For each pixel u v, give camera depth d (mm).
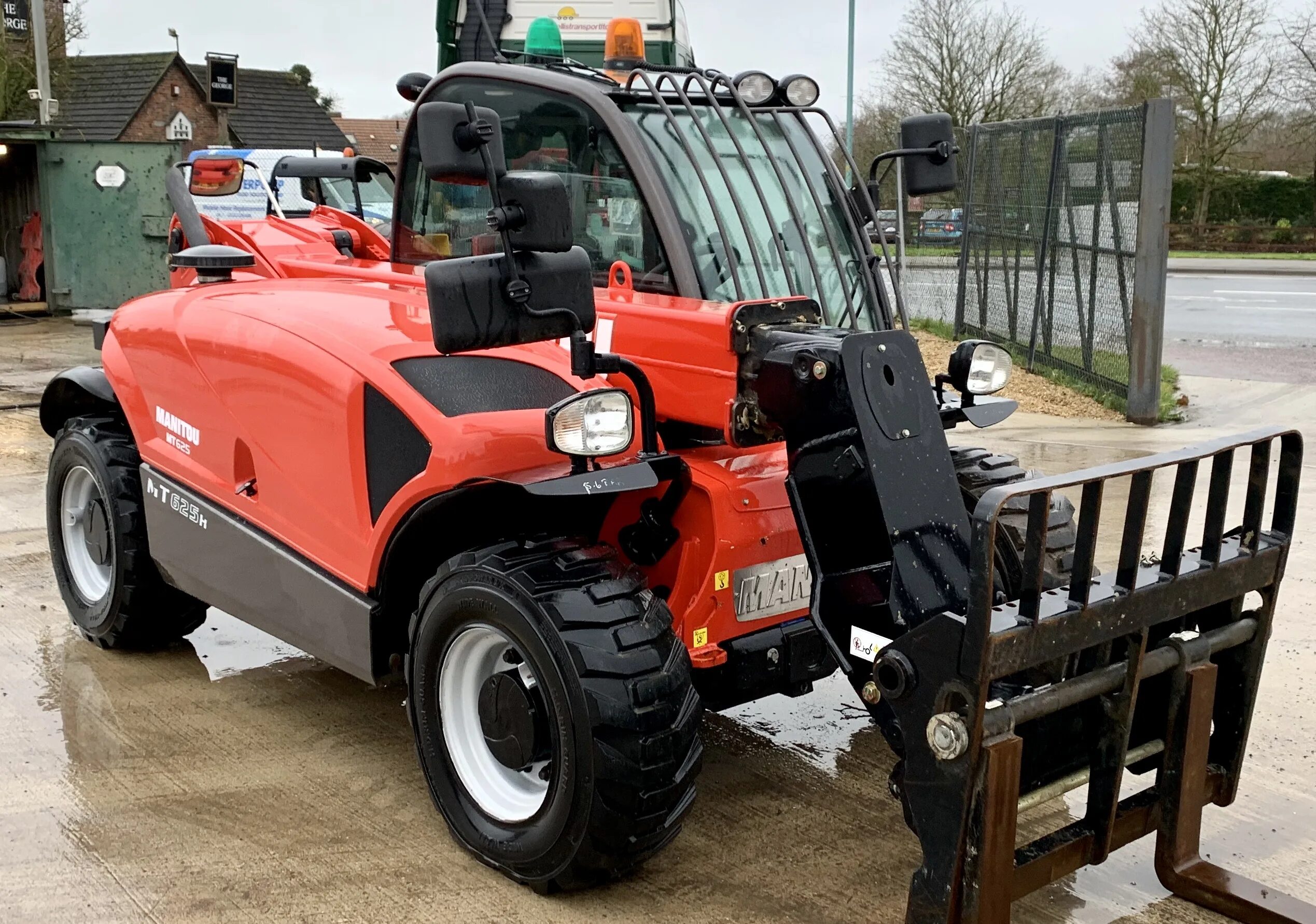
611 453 2766
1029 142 11320
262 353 3496
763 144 3471
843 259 3541
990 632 2346
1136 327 8758
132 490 4215
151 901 2850
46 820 3229
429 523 3057
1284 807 3400
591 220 3373
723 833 3244
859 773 3621
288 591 3512
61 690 4109
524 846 2852
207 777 3496
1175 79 30844
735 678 3055
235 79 17266
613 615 2711
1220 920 2832
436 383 3111
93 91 32688
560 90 3359
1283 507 2885
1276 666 4355
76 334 12844
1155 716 2893
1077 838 2699
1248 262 26953
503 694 2893
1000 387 3293
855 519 2645
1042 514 2395
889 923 2818
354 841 3145
